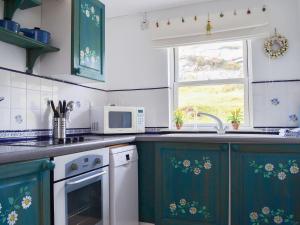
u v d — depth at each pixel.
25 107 2.06
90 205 1.81
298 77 2.55
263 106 2.64
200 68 2.97
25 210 1.28
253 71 2.68
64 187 1.54
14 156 1.21
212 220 2.16
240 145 2.11
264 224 2.05
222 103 2.88
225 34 2.70
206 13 2.84
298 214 1.99
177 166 2.26
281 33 2.61
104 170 1.94
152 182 2.37
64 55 2.16
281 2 2.62
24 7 2.05
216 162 2.16
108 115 2.68
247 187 2.09
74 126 2.61
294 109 2.54
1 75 1.88
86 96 2.81
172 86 3.04
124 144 2.31
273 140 2.00
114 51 3.21
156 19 3.04
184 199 2.23
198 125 2.93
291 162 2.01
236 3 2.75
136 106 3.08
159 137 2.30
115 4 2.87
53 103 2.23
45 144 1.64
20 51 2.06
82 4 2.24
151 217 2.37
